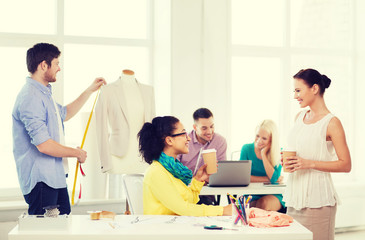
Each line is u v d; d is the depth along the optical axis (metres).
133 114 4.05
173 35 4.56
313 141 2.79
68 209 3.06
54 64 2.96
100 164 3.97
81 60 4.62
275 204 3.81
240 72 5.07
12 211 4.11
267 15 5.16
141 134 2.62
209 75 4.68
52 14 4.52
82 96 3.44
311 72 2.81
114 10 4.74
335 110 5.36
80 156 2.95
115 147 3.99
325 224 2.77
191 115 4.63
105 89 3.99
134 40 4.78
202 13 4.66
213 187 3.58
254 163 3.99
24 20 4.45
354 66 5.39
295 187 2.83
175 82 4.57
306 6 5.26
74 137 4.56
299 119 2.92
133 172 4.02
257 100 5.12
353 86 5.39
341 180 5.37
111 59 4.73
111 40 4.70
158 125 2.59
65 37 4.54
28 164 2.86
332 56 5.33
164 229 2.21
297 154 2.85
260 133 3.93
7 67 4.37
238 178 3.58
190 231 2.18
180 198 2.53
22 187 2.88
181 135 2.59
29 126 2.80
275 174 3.84
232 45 5.01
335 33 5.34
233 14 5.06
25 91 2.86
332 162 2.73
